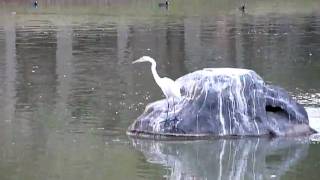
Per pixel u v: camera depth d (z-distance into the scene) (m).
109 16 130.62
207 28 108.19
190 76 43.22
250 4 164.00
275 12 140.88
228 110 42.09
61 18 126.75
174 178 35.00
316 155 38.88
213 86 42.25
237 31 103.81
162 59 76.81
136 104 52.06
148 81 62.34
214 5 160.75
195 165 37.16
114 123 46.06
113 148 40.00
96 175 35.03
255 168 36.69
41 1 165.75
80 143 41.25
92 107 51.19
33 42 91.31
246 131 41.91
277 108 43.28
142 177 34.94
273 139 41.81
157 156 38.69
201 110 42.03
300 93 55.84
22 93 57.03
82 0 168.50
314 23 114.62
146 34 99.75
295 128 42.84
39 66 71.94
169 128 42.00
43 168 36.22
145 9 149.50
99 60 75.81
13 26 112.19
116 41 92.06
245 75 42.66
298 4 161.75
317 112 48.19
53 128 44.88
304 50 82.56
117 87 59.31
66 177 34.66
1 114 49.09
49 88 59.16
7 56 79.50
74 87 59.62
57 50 83.94
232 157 38.69
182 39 94.00
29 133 43.62
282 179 35.03
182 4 161.75
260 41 91.38
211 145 40.69
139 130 42.81
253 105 42.44
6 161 37.56
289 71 67.56
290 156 38.91
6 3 162.75
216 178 35.28
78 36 97.44
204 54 80.56
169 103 42.88
